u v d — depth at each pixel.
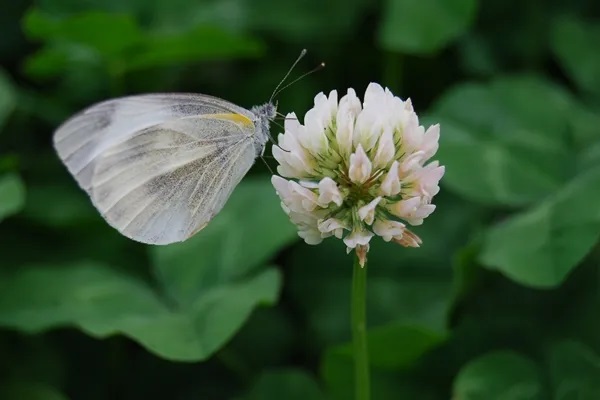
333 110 0.28
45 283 0.32
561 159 0.34
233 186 0.30
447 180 0.33
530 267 0.31
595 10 0.38
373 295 0.33
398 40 0.35
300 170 0.28
